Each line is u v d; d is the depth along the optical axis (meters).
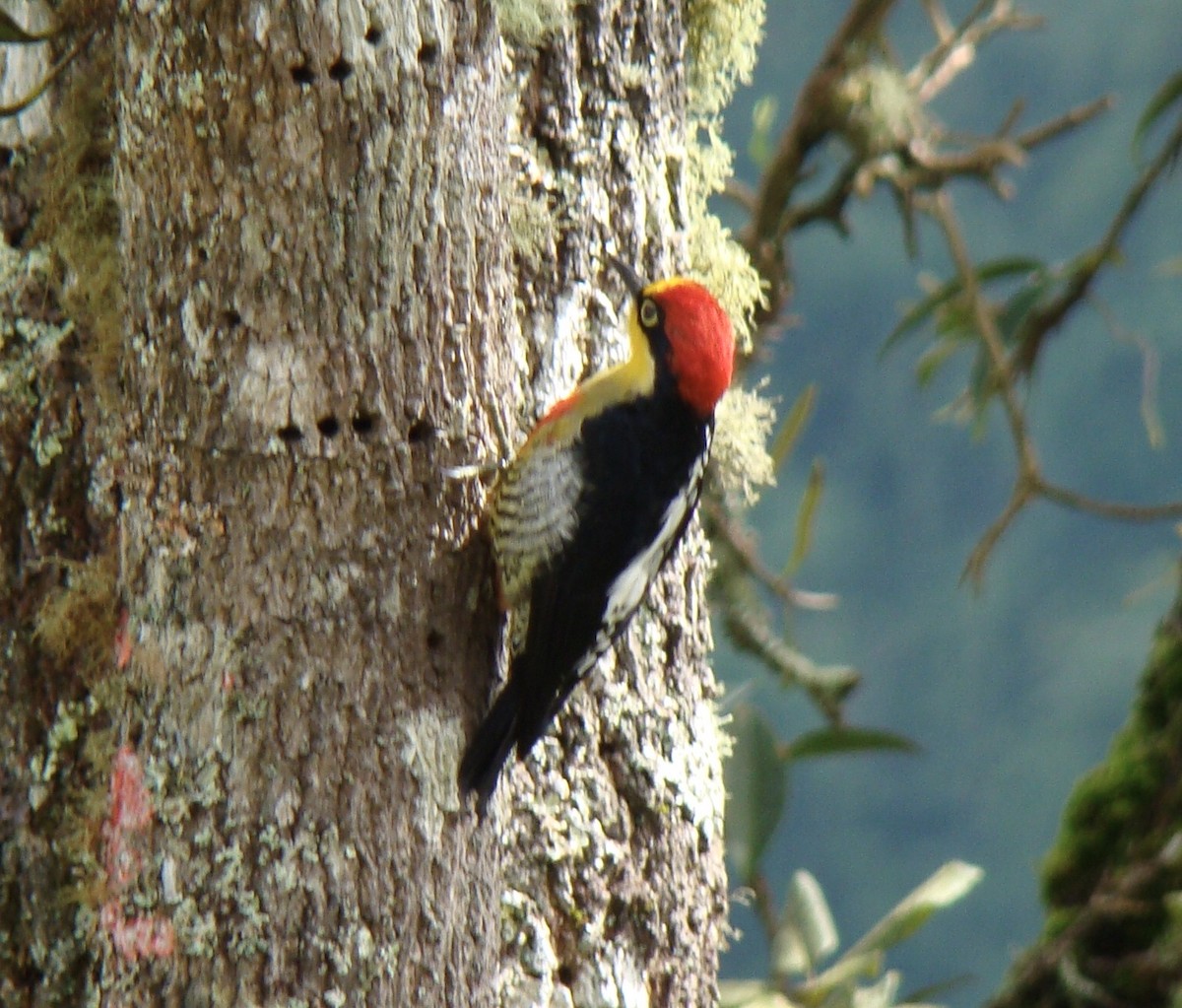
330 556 7.56
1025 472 14.74
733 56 11.16
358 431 7.66
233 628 7.44
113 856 7.50
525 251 9.22
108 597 8.16
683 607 9.66
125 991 7.43
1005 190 15.10
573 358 9.30
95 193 8.21
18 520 8.39
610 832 9.14
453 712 7.91
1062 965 13.64
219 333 7.49
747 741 12.37
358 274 7.60
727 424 10.90
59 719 8.27
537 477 8.46
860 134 14.85
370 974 7.45
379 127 7.57
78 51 8.00
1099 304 15.52
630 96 9.71
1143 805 14.27
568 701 9.09
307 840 7.42
